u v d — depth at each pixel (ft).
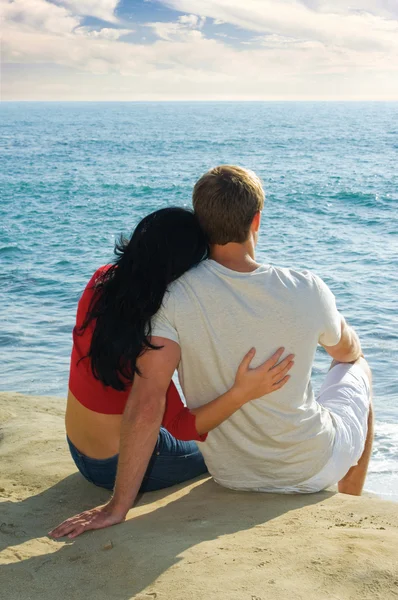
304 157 149.48
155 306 7.64
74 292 32.73
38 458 11.12
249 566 6.15
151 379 7.73
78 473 10.30
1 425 13.76
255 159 145.79
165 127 377.71
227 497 8.60
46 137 274.77
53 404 16.47
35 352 23.53
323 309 8.02
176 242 7.72
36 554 6.88
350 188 83.66
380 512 7.83
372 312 28.09
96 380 8.45
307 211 65.26
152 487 9.45
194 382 8.17
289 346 7.85
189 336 7.78
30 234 52.65
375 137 235.40
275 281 7.84
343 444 8.73
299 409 8.16
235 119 533.14
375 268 38.04
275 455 8.36
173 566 6.26
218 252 7.97
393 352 22.81
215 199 7.62
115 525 7.65
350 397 9.27
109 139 250.16
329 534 6.94
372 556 6.22
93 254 43.75
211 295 7.72
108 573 6.26
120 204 75.51
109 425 8.65
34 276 36.45
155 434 7.74
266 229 53.78
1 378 20.94
